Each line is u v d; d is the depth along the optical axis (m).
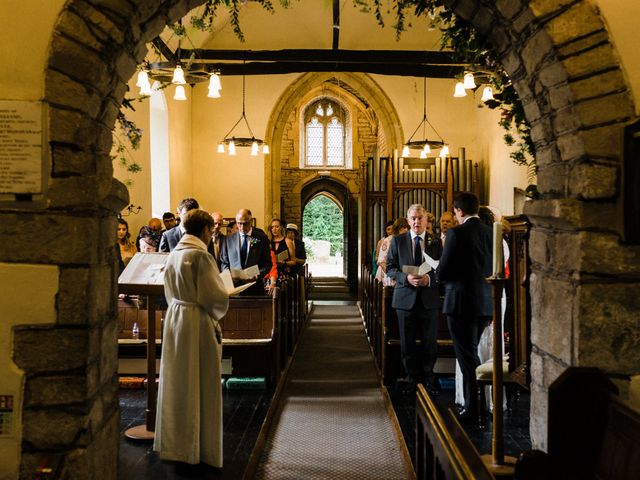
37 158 2.54
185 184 12.02
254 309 6.46
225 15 11.17
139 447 4.29
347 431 4.68
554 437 2.55
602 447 2.45
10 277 2.55
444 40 4.03
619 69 2.65
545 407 3.04
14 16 2.54
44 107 2.54
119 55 2.71
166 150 10.68
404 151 11.40
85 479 2.55
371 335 8.05
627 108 2.65
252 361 5.94
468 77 6.13
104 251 2.76
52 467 2.51
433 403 2.58
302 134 18.83
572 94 2.67
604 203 2.67
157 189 10.69
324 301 14.38
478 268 4.65
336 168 18.69
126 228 7.57
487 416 4.93
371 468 3.95
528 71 3.01
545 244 3.04
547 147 3.08
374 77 12.53
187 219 4.01
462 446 1.99
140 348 6.05
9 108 2.52
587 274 2.68
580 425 2.54
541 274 3.13
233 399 5.54
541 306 3.12
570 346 2.75
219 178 12.55
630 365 2.66
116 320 2.99
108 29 2.55
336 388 5.99
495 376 3.31
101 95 2.71
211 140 12.57
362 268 10.99
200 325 3.85
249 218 7.40
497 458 3.32
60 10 2.54
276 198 12.82
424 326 5.63
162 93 10.40
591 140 2.67
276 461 4.06
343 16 11.78
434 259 5.72
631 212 2.59
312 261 25.50
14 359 2.55
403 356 5.68
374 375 6.54
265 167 12.59
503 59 3.25
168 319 3.88
